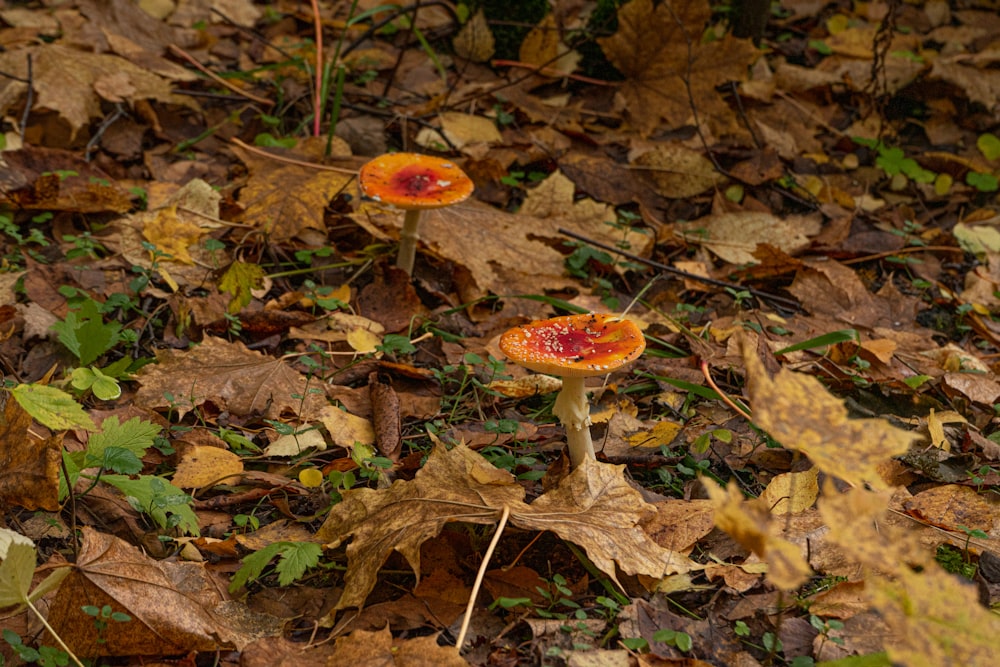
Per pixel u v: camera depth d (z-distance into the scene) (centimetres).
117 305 292
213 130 319
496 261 304
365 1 349
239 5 347
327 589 268
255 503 275
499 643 263
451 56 341
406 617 265
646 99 332
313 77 331
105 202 304
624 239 310
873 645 262
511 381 287
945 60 342
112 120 317
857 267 315
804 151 332
